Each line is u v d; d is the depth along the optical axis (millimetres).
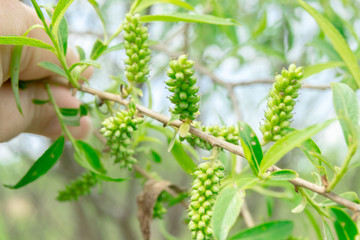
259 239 404
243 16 748
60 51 379
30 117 460
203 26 749
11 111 442
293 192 434
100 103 399
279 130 361
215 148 357
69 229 2291
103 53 407
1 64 398
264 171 345
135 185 1088
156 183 436
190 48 796
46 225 2170
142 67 386
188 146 447
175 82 349
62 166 913
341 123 339
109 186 1584
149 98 433
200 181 351
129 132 366
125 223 1084
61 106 471
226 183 402
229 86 580
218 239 332
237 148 356
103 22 407
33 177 399
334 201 346
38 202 1926
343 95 342
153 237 1534
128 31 383
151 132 660
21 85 440
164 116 369
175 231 1248
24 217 2088
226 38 755
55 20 368
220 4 615
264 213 1155
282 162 915
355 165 337
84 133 496
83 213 1513
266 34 714
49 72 430
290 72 360
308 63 743
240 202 338
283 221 408
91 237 1528
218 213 337
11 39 359
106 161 468
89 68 462
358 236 342
